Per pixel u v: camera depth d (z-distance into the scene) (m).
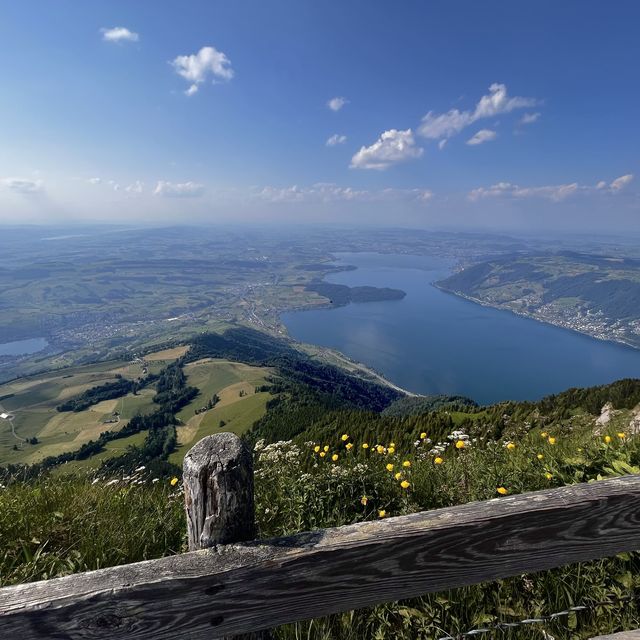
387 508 3.99
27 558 2.92
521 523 1.53
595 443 4.49
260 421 83.81
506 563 1.53
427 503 4.01
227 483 1.39
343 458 5.16
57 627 1.19
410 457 5.25
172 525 3.72
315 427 40.31
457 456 5.03
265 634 1.44
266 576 1.33
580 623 2.48
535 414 8.73
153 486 4.98
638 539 1.65
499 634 2.39
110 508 3.85
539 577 2.67
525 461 4.39
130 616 1.24
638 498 1.65
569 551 1.59
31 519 3.50
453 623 2.47
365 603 1.42
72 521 3.52
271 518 3.83
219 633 1.32
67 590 1.21
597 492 1.63
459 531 1.47
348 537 1.41
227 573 1.29
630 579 2.57
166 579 1.25
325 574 1.38
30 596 1.19
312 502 3.91
